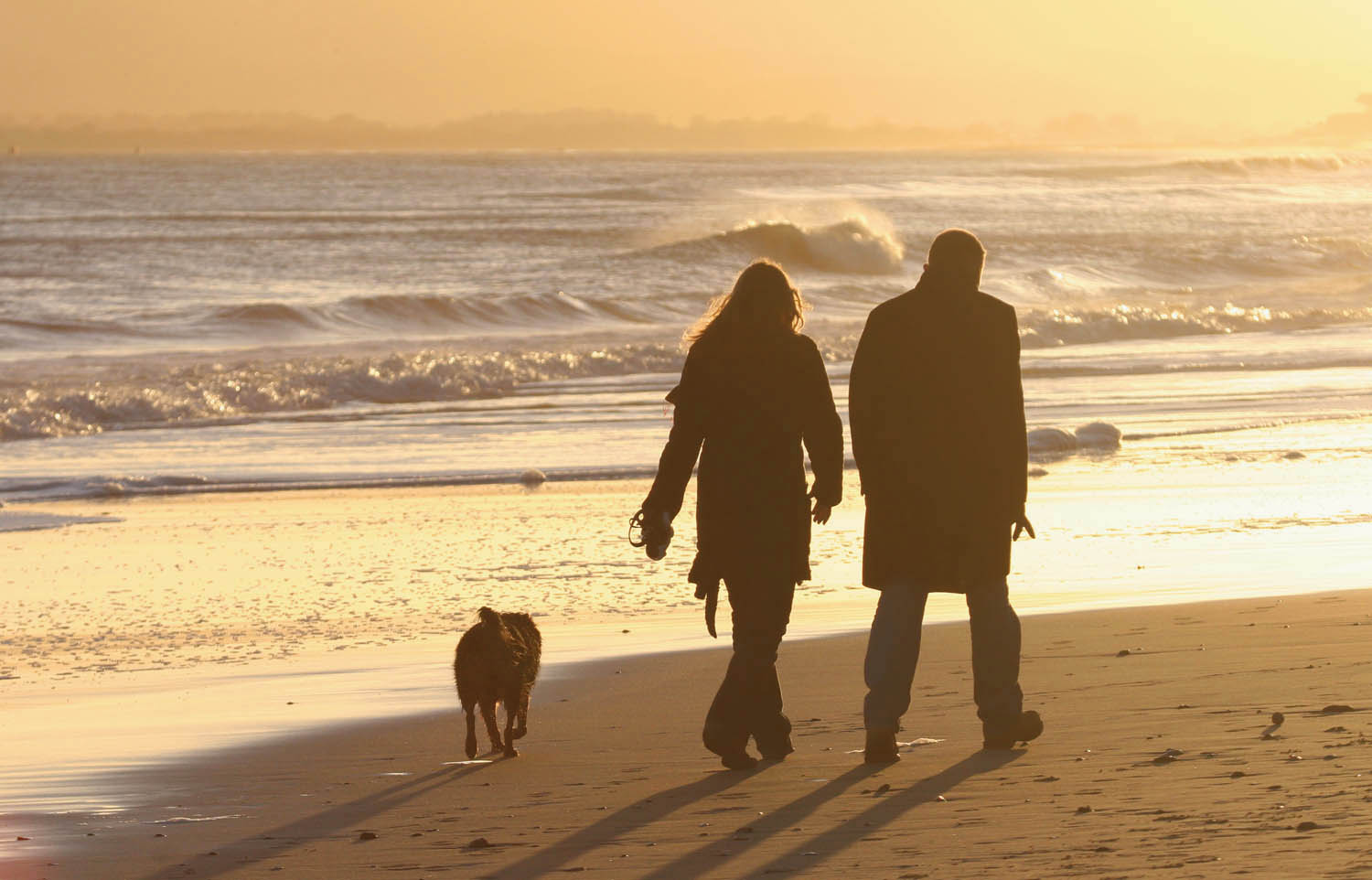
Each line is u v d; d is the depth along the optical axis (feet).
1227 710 61.62
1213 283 557.33
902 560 58.49
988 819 46.73
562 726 74.90
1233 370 303.07
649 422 249.34
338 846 51.47
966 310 58.29
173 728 79.66
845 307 444.96
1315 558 130.00
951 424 57.82
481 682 67.00
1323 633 82.28
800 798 52.85
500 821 53.72
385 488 193.77
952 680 78.69
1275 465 196.75
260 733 77.41
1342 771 47.93
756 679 60.49
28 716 85.51
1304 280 552.41
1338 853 38.32
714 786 57.06
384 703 85.35
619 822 51.42
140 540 160.35
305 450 224.33
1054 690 71.15
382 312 412.77
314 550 152.87
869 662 58.49
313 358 317.22
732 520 60.49
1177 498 172.04
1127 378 293.23
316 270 564.71
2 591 133.18
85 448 228.84
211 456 219.61
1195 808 45.14
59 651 108.27
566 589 130.11
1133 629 90.58
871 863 42.60
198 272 554.87
